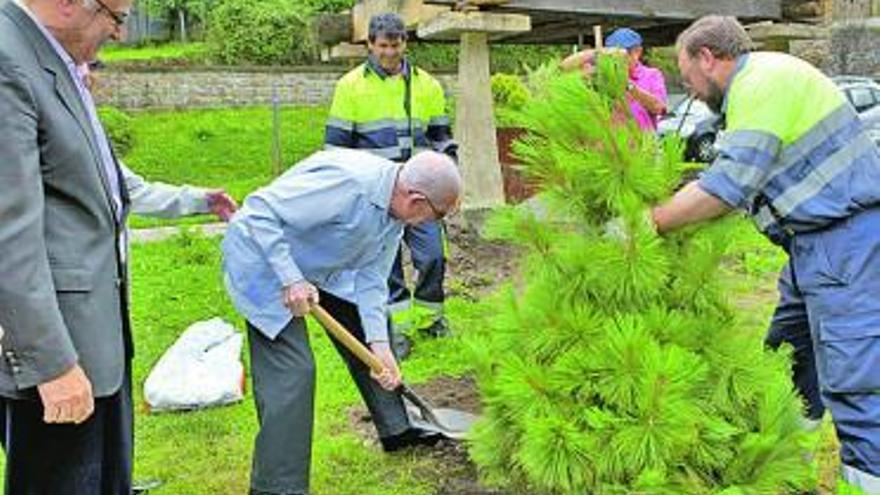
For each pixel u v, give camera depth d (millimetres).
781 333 3508
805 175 2994
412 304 5566
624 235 2871
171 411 4551
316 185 3338
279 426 3314
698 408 2828
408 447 4027
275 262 3252
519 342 3043
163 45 23922
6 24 2148
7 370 2133
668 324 2854
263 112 19391
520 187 3445
